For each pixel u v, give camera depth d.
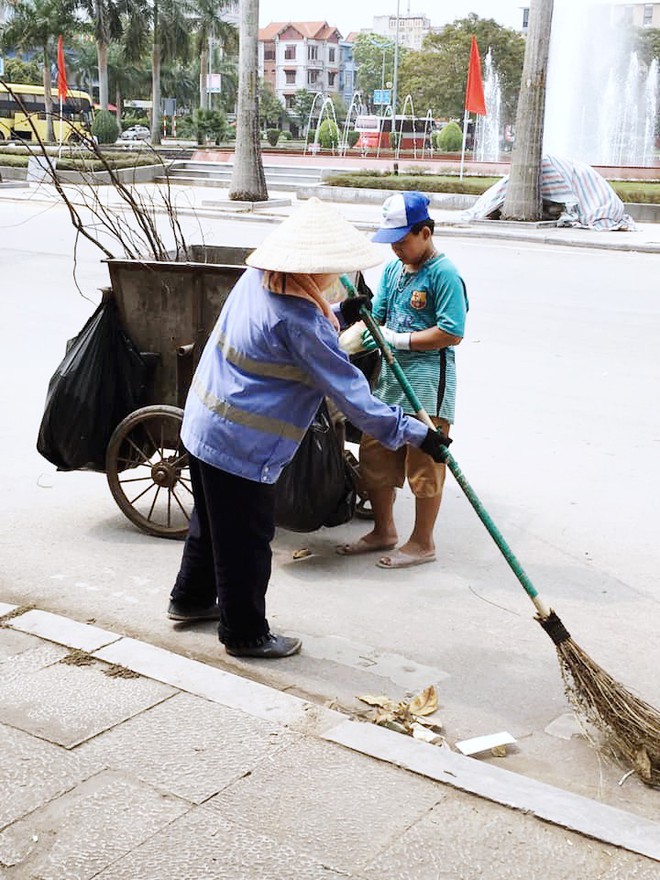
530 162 18.64
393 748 3.08
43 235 16.53
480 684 3.74
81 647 3.67
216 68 77.75
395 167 27.17
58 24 48.03
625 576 4.69
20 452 6.31
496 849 2.66
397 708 3.49
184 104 83.88
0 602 4.25
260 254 3.44
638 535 5.15
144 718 3.23
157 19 51.88
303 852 2.64
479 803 2.84
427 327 4.52
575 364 8.66
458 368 8.50
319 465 4.54
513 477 5.97
